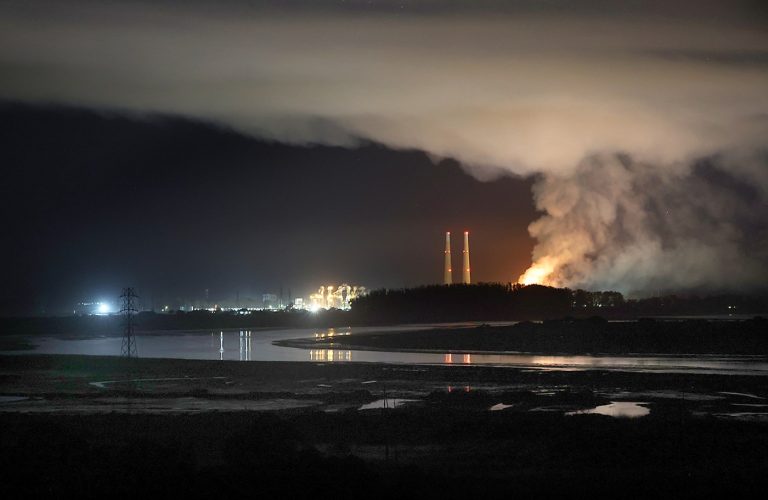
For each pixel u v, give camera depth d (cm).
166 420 9831
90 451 7406
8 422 9425
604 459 7444
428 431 8900
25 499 6094
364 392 12612
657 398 11900
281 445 7512
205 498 6012
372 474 6525
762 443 8081
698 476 6750
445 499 5950
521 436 8606
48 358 19600
